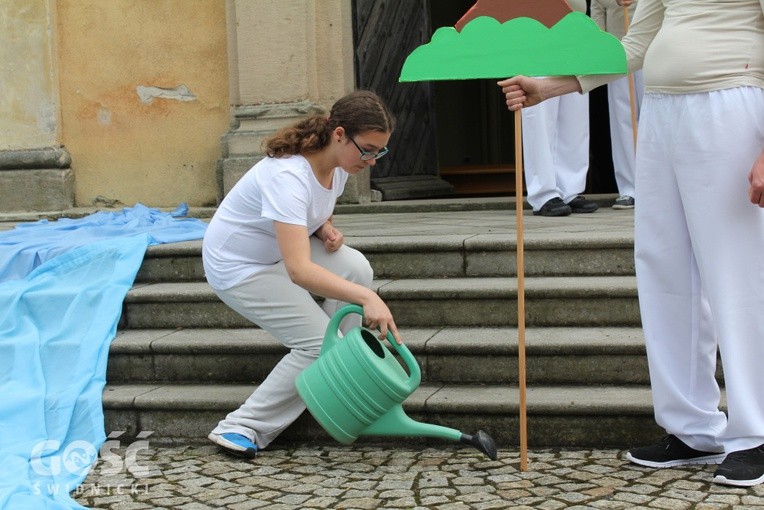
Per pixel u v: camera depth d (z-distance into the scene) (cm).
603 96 1034
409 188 870
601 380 448
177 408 452
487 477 385
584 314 482
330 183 414
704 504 345
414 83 894
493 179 1070
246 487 385
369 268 438
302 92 783
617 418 417
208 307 513
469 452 418
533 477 383
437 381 461
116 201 845
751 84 358
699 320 382
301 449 433
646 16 397
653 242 383
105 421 461
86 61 840
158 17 825
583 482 375
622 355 444
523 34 393
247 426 425
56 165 834
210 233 428
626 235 519
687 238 379
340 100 400
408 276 533
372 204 786
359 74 818
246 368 478
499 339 459
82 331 500
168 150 833
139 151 838
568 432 421
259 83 792
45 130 840
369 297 386
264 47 788
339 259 430
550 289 482
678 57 363
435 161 928
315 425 439
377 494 370
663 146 375
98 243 558
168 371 486
